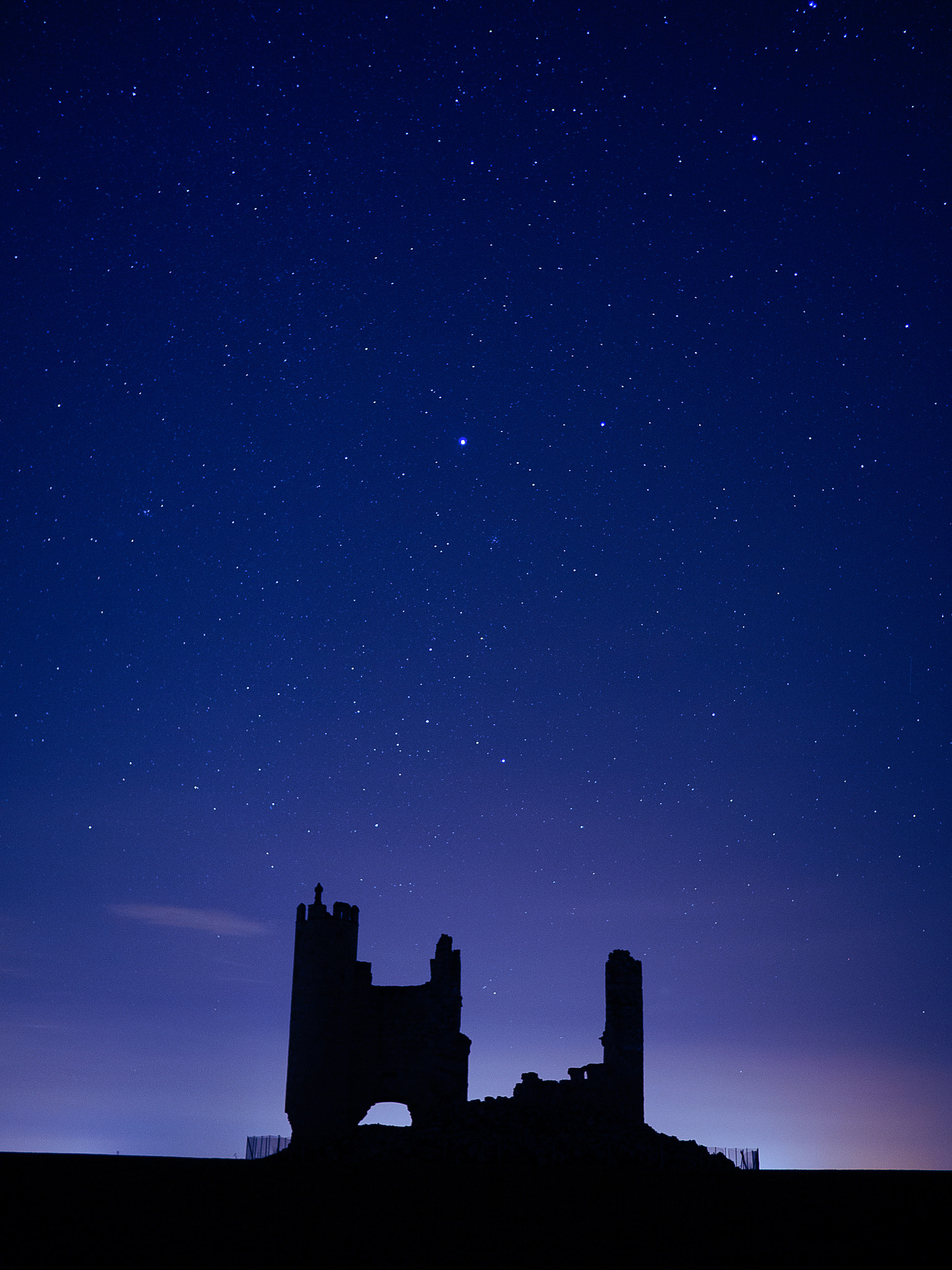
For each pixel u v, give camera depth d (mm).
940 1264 25203
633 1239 28344
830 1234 29031
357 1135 46188
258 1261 25297
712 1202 34094
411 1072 50156
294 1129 48531
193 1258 25578
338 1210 32219
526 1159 42188
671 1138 45500
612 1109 47844
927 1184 38625
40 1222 29500
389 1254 26359
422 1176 38969
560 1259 25953
